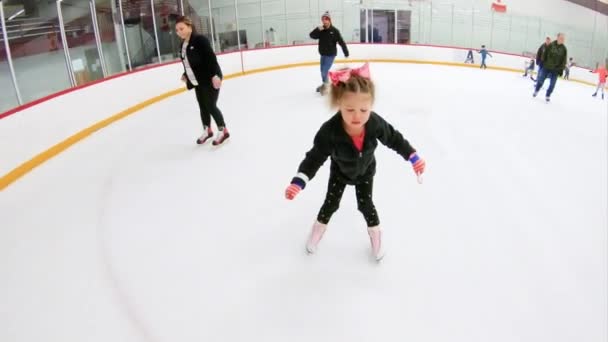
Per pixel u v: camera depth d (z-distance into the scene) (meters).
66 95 4.35
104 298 1.88
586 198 2.86
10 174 3.40
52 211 2.81
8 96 4.95
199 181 3.22
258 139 4.27
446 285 1.93
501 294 1.88
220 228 2.48
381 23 13.95
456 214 2.62
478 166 3.44
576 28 18.14
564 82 10.97
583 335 1.65
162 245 2.30
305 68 10.44
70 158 3.95
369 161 1.83
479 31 15.84
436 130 4.48
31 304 1.86
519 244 2.28
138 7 6.93
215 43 10.13
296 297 1.85
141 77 6.16
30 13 5.47
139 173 3.44
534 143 4.11
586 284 1.96
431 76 9.11
